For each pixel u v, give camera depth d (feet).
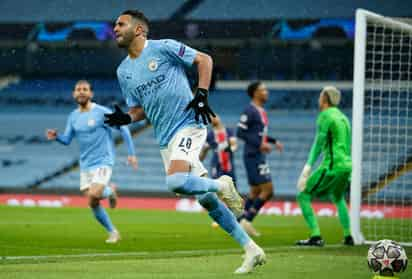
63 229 117.39
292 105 251.80
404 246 94.17
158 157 235.81
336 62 264.11
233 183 58.65
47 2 265.75
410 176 199.11
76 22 253.24
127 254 78.95
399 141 209.97
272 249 85.81
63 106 263.70
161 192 220.64
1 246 89.51
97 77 281.54
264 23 241.35
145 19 59.67
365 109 216.13
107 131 97.19
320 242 92.43
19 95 270.05
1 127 253.03
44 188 228.22
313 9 247.70
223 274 58.80
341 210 94.79
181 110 58.23
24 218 143.43
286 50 268.21
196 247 91.91
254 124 112.06
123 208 187.42
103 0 263.29
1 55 285.84
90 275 57.72
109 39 260.62
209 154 232.12
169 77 58.29
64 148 241.55
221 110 254.88
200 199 58.49
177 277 56.59
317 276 58.44
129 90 60.39
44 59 285.02
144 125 246.27
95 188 94.73
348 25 233.55
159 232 115.55
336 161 91.91
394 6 242.78
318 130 92.89
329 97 93.50
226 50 272.72
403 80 199.93
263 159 111.86
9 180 232.12
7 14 262.26
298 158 229.45
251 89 114.11
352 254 79.36
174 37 247.29
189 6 253.24
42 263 67.36
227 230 59.16
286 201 209.77
